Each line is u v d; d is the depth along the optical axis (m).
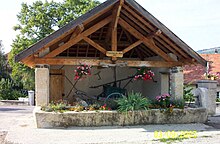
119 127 9.56
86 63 11.14
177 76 12.03
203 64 11.41
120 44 14.16
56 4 27.33
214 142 7.48
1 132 9.12
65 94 15.48
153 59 14.79
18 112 16.00
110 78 16.22
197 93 11.95
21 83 30.44
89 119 9.67
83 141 7.62
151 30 11.14
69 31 10.05
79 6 27.05
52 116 9.49
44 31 26.69
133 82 16.45
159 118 10.27
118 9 10.12
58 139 7.85
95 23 11.25
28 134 8.50
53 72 14.94
